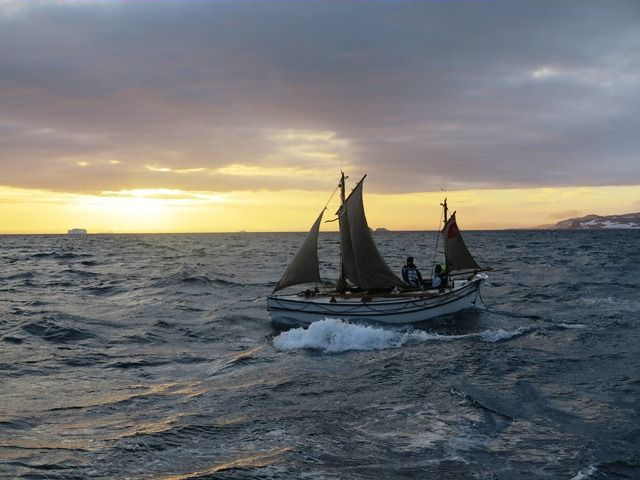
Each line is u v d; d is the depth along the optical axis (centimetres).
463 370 1738
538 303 3369
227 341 2314
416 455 1082
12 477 972
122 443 1138
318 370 1777
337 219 2781
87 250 12406
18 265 7188
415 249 11281
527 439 1166
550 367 1775
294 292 4069
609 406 1380
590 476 987
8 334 2366
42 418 1312
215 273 5641
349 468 1019
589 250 10731
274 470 1002
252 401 1444
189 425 1249
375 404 1409
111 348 2158
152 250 12512
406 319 2605
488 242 16425
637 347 2080
